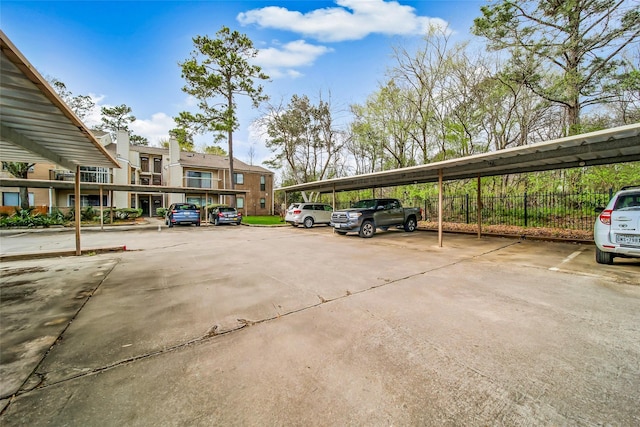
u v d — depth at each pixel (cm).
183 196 2658
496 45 1114
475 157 639
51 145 483
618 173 960
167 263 589
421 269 517
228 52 1941
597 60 997
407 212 1157
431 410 161
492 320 286
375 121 1695
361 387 182
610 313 300
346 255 665
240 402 169
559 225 1034
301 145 2423
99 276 483
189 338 254
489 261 582
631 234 465
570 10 942
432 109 1488
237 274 491
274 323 286
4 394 177
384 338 250
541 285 407
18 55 218
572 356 217
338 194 2122
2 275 492
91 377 196
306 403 168
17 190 2005
